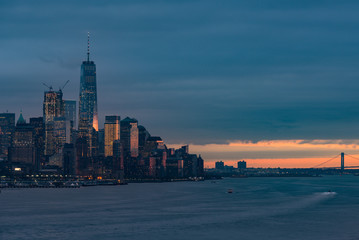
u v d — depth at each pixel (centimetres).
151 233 15212
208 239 14225
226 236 14638
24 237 14775
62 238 14525
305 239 14100
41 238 14575
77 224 17300
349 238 14200
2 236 14962
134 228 16225
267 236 14600
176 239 14250
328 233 15012
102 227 16512
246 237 14462
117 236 14762
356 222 17275
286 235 14725
